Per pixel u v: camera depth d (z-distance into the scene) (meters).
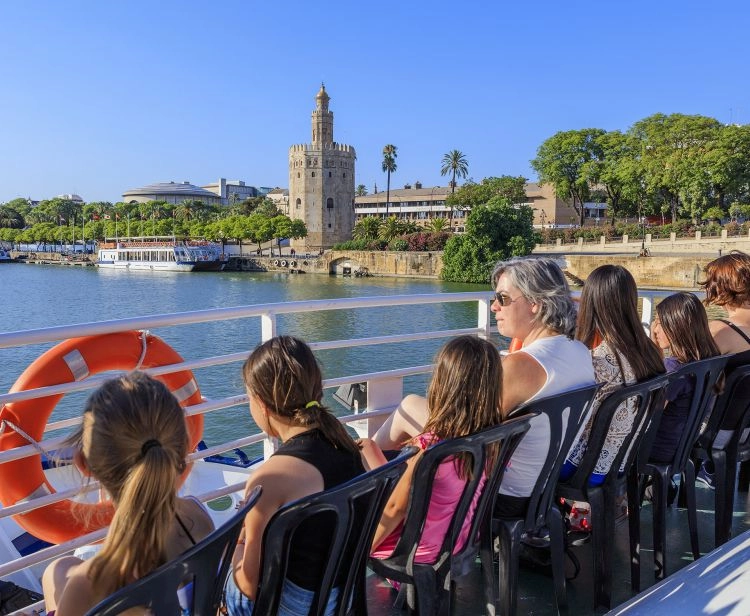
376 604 2.71
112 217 152.75
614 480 2.68
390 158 114.12
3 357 26.55
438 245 79.19
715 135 60.84
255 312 3.14
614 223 76.25
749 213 59.44
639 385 2.53
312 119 117.00
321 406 1.96
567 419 2.38
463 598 2.79
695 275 49.72
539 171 82.06
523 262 2.65
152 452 1.50
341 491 1.61
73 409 17.27
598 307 2.75
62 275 91.25
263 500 1.82
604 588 2.68
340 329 34.53
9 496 2.88
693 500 3.04
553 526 2.56
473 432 2.10
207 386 20.11
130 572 1.48
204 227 116.31
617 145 74.56
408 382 20.84
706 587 1.70
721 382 3.03
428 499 2.05
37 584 3.56
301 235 107.88
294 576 1.79
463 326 34.19
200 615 1.43
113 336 3.09
